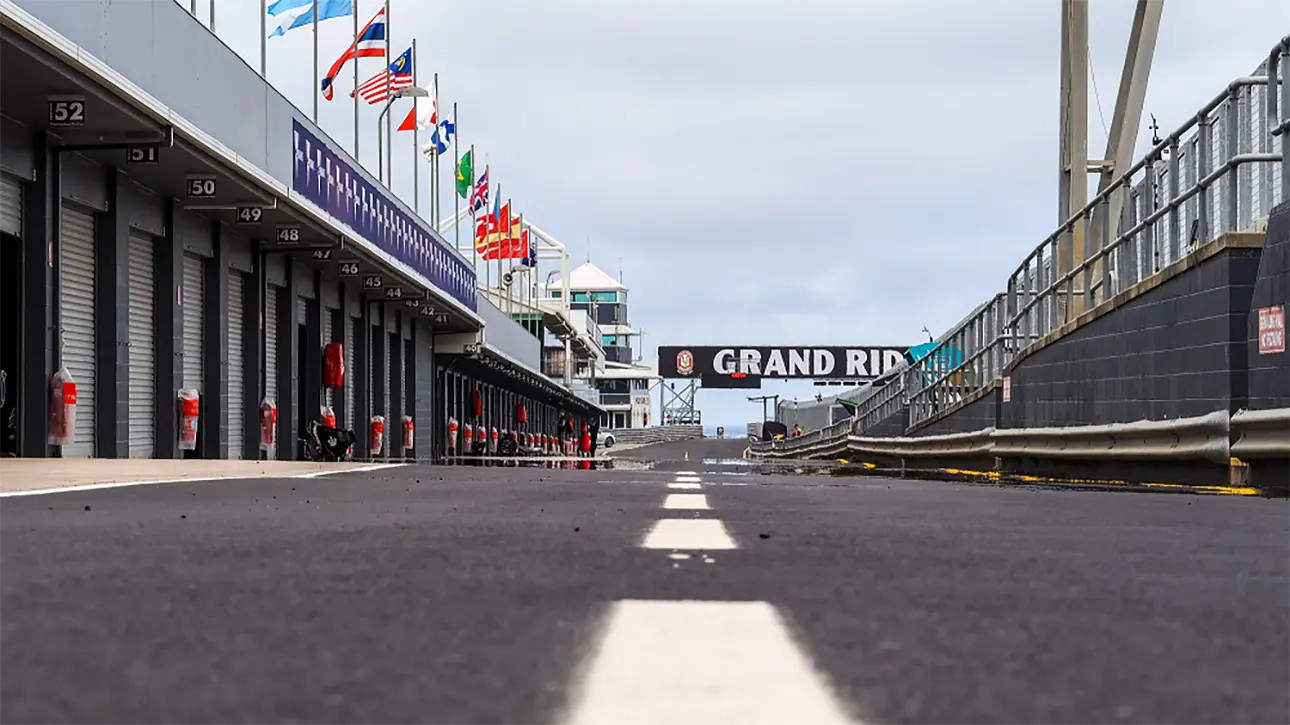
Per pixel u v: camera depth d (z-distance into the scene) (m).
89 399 19.86
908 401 35.25
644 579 4.20
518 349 58.50
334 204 27.14
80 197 19.20
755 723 2.11
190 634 3.05
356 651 2.83
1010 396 23.83
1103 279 19.50
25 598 3.66
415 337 43.94
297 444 29.72
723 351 115.38
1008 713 2.21
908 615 3.46
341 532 5.98
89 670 2.58
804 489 11.49
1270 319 13.76
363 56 32.41
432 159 42.22
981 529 6.67
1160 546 5.82
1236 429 13.77
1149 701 2.33
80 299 19.66
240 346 26.80
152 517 6.96
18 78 15.47
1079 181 26.08
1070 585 4.23
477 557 4.86
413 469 17.58
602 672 2.57
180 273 22.88
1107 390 18.72
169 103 18.38
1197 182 15.70
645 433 144.75
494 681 2.48
